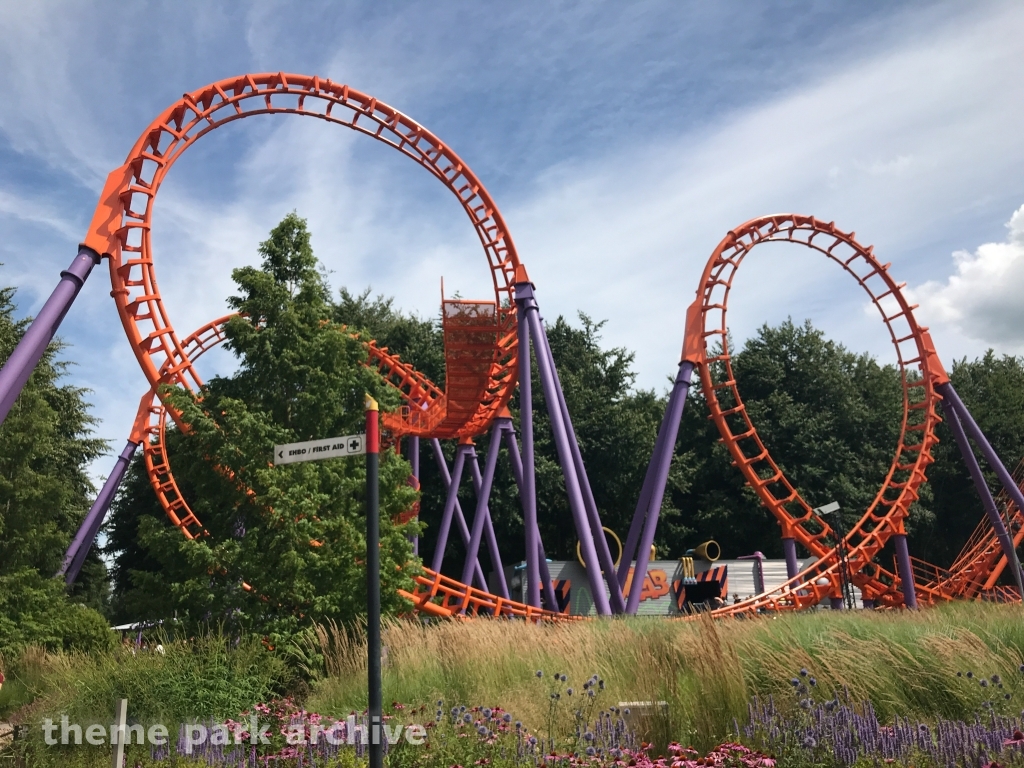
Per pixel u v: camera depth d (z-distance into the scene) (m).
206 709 10.63
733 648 11.13
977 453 59.00
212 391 20.47
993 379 63.25
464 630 15.33
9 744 11.47
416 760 8.73
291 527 17.78
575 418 55.94
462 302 29.70
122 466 34.56
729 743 8.22
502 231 29.17
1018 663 11.27
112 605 56.44
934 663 10.76
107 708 10.75
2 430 28.52
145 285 25.92
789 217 35.91
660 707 9.80
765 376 59.34
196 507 20.09
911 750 7.92
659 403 61.72
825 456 55.56
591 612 42.66
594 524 30.25
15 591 25.42
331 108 29.23
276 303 20.62
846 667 10.70
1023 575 37.97
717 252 32.81
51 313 21.88
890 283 38.25
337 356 20.50
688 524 57.62
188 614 18.09
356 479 19.58
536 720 10.66
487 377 31.97
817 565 34.62
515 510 51.84
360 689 12.91
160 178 25.52
